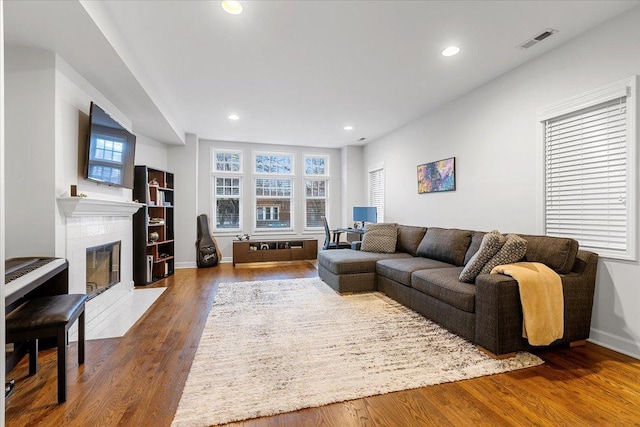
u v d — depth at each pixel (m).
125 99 3.42
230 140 6.39
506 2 2.16
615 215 2.38
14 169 2.35
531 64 2.99
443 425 1.53
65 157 2.58
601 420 1.57
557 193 2.79
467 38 2.62
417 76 3.36
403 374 1.98
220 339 2.53
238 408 1.64
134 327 2.81
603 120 2.45
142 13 2.26
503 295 2.15
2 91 0.94
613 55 2.34
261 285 4.39
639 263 2.23
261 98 3.99
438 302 2.78
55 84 2.42
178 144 5.75
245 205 6.59
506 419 1.57
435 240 3.81
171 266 5.25
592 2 2.17
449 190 4.13
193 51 2.80
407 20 2.37
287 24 2.41
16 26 2.07
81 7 1.88
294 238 6.92
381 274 3.82
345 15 2.30
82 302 2.06
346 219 6.92
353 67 3.14
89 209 2.81
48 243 2.40
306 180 7.07
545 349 2.34
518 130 3.13
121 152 3.47
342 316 3.06
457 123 3.99
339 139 6.32
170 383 1.88
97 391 1.80
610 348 2.36
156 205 4.82
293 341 2.48
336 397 1.74
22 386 1.85
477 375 1.97
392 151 5.64
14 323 1.67
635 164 2.23
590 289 2.36
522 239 2.51
